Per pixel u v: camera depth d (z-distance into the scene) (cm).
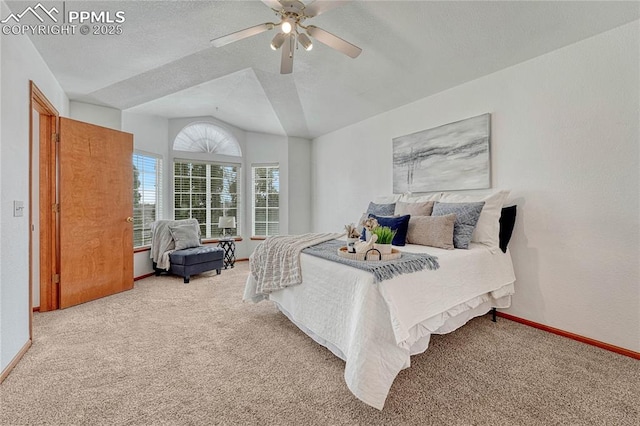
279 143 546
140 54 269
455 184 301
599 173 211
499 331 236
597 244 212
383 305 155
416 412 142
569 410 144
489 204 249
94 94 331
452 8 205
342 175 471
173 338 223
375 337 149
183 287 369
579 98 220
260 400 151
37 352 200
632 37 196
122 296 330
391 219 262
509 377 171
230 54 293
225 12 226
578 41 220
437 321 184
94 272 316
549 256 237
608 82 206
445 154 310
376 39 248
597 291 212
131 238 359
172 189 480
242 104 430
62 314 272
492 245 240
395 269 167
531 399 152
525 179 251
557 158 232
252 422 136
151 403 148
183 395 155
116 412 142
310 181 553
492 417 139
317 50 276
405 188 356
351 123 445
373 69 292
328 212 506
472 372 177
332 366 184
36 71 231
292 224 537
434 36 233
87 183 310
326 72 314
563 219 229
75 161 298
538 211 243
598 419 138
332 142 494
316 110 410
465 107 296
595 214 213
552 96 234
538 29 212
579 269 221
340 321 173
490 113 275
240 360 191
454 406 146
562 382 167
